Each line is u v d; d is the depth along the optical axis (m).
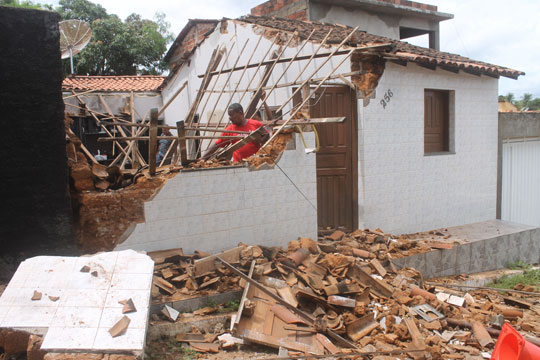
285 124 5.92
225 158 5.96
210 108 10.67
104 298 3.68
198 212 5.46
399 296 5.37
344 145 7.57
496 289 7.24
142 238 5.16
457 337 4.89
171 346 4.22
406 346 4.49
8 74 4.47
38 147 4.67
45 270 3.86
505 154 10.38
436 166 8.69
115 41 20.30
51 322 3.44
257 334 4.35
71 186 5.00
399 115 7.94
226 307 4.78
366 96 7.42
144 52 21.02
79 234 4.96
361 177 7.58
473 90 9.26
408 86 8.03
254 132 5.66
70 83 13.81
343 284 5.06
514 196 10.70
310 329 4.44
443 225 8.98
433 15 13.84
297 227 6.31
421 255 7.05
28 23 4.50
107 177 5.28
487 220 9.87
